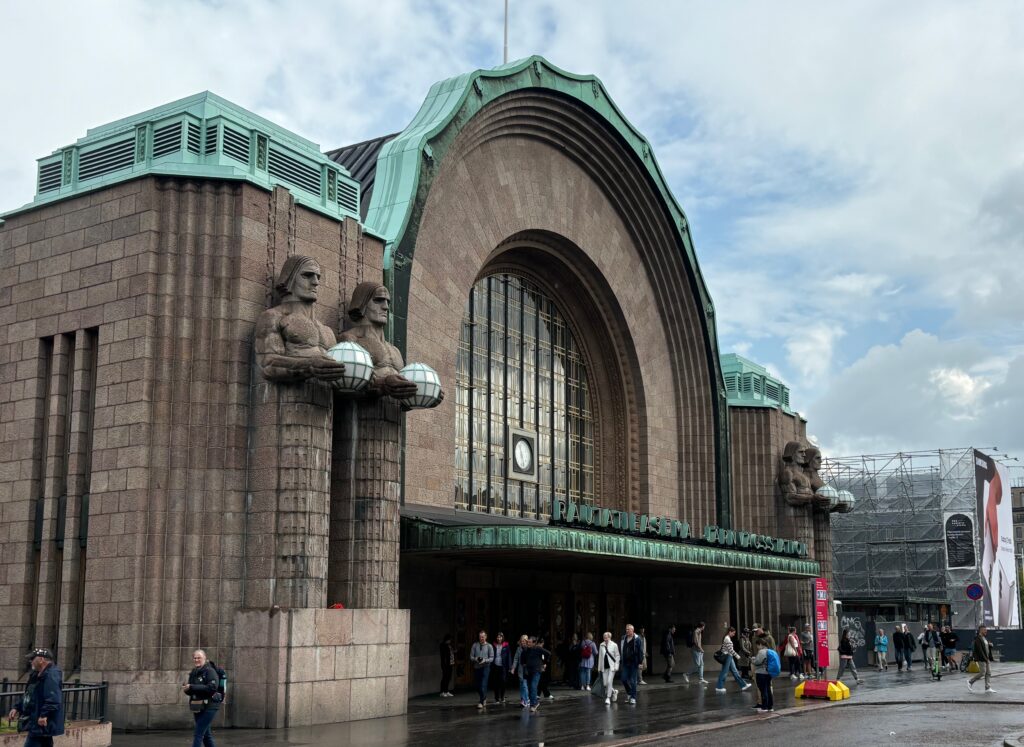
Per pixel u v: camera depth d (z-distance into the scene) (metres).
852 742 19.75
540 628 35.66
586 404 41.84
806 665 39.75
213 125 23.64
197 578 21.97
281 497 22.42
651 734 20.66
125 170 23.92
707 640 44.06
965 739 20.25
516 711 25.52
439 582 31.17
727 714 24.94
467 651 32.31
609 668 27.88
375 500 24.52
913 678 40.91
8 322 24.92
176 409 22.42
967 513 69.19
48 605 23.17
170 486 22.19
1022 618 94.81
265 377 22.72
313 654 21.94
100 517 22.31
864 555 73.69
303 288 23.38
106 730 18.06
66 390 24.05
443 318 31.70
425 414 30.89
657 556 30.69
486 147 34.41
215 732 20.47
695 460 44.38
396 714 23.91
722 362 50.31
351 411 24.89
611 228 41.22
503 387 36.97
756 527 47.59
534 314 39.59
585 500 40.84
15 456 24.33
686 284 44.25
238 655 21.67
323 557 22.80
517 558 29.47
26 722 13.55
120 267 23.11
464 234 33.00
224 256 22.98
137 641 21.39
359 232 26.50
